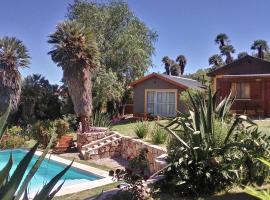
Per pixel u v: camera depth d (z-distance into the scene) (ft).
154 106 97.60
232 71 93.86
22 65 82.38
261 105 81.97
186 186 24.62
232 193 24.11
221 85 86.69
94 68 66.13
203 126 25.81
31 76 103.86
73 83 63.62
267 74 83.92
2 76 79.87
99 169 44.83
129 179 24.54
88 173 43.37
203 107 27.30
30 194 26.68
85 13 112.78
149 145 42.86
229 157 25.29
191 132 26.03
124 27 116.37
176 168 25.18
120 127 73.26
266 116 80.79
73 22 65.87
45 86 104.42
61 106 103.04
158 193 25.08
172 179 25.57
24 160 9.07
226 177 24.43
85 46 63.72
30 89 99.96
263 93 82.23
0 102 79.71
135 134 56.54
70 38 63.87
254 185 25.21
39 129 62.34
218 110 30.17
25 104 99.04
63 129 62.95
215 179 24.73
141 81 99.86
